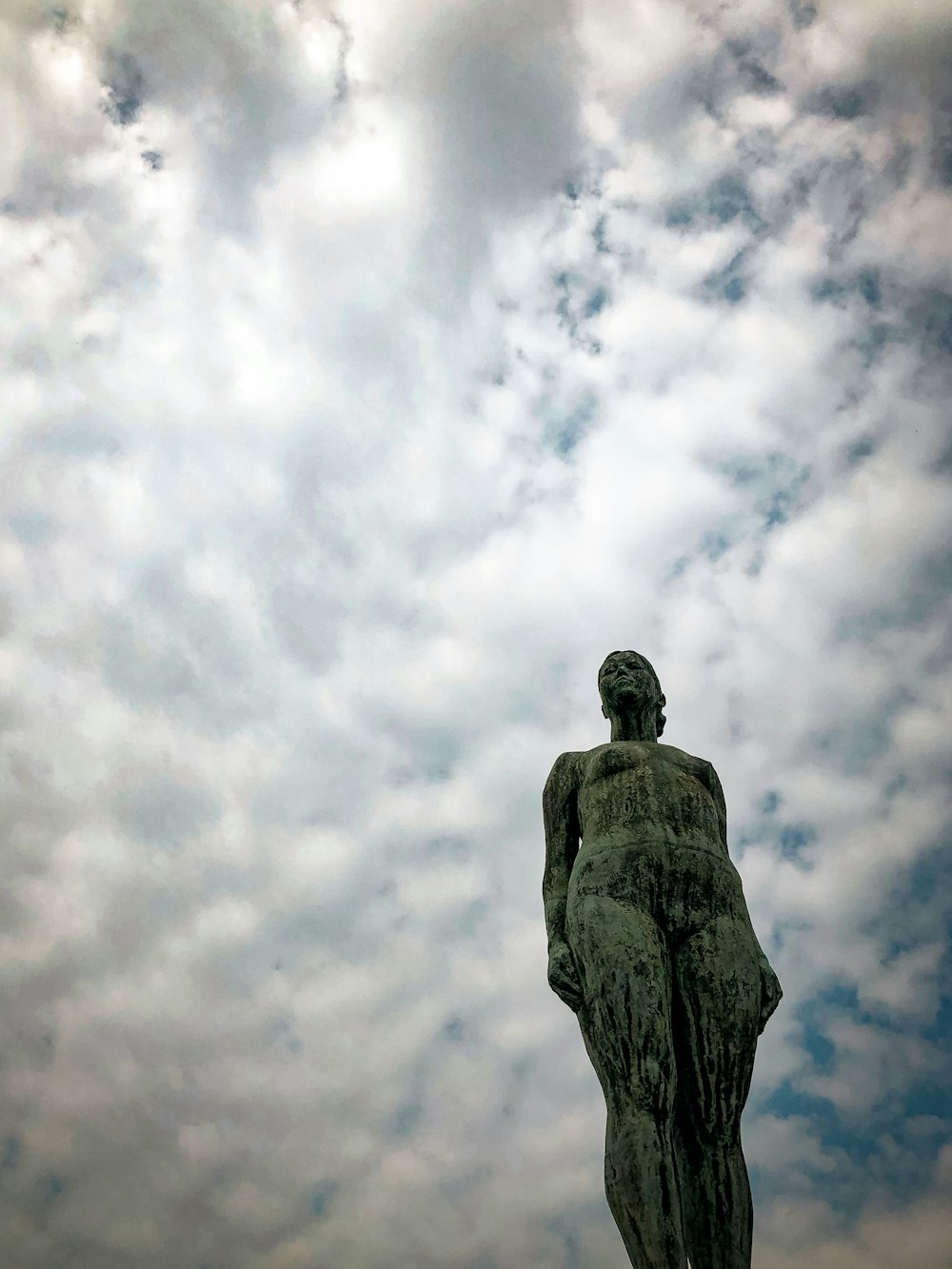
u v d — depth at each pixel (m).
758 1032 8.47
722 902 8.73
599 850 8.91
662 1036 8.06
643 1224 7.39
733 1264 7.70
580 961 8.53
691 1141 8.11
